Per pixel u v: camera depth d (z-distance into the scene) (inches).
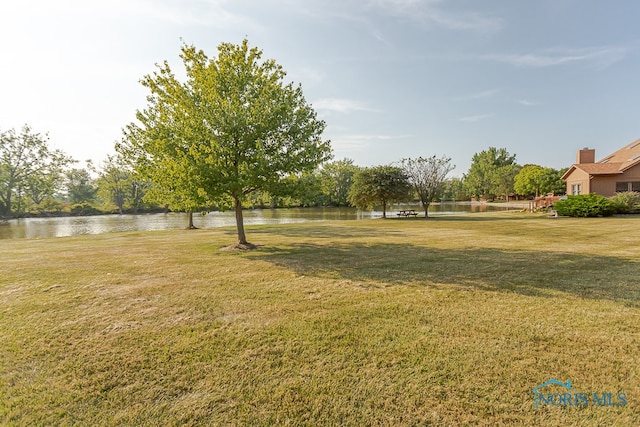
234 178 336.8
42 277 241.8
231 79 362.3
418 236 486.3
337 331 139.3
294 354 120.6
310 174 406.6
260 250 368.8
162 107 375.9
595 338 128.6
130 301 183.0
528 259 286.8
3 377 108.3
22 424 86.4
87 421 87.4
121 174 1808.6
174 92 356.2
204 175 323.9
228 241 464.4
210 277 238.2
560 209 829.2
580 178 1003.3
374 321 149.4
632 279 213.8
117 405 93.8
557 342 125.9
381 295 188.5
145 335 137.9
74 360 118.2
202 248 393.1
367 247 380.8
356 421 86.3
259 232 602.5
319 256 323.0
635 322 143.3
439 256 311.6
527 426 83.2
